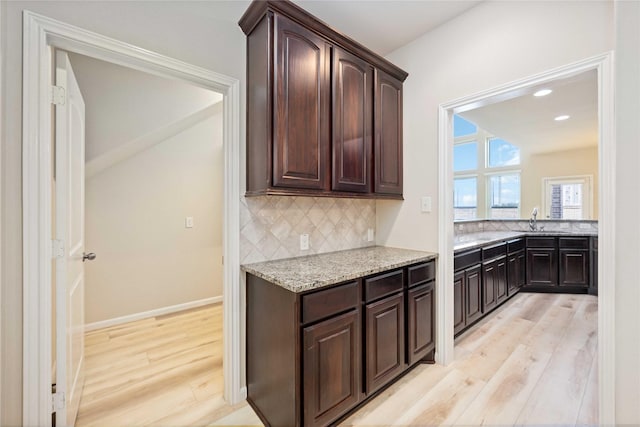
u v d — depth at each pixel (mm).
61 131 1346
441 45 2156
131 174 3053
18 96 1168
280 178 1610
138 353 2375
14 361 1179
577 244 4043
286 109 1630
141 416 1676
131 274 3057
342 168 1908
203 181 3543
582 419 1599
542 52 1690
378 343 1738
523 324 2959
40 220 1214
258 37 1672
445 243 2176
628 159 553
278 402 1507
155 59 1491
